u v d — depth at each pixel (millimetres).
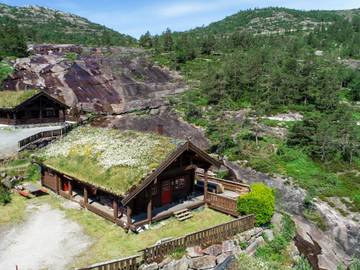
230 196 29656
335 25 186375
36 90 52625
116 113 58562
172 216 26125
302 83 65000
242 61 80500
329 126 47375
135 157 25094
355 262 28109
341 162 44500
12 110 48469
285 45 120188
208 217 26672
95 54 93062
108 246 21891
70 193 29141
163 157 24406
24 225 24734
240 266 21062
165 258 20203
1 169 33062
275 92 65062
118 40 141875
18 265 19750
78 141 30688
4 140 41875
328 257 28641
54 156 30094
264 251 24406
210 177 33406
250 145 46812
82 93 66250
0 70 69875
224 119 54250
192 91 70438
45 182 32188
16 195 30203
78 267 19516
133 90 71875
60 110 55688
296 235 28922
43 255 20828
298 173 40406
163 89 74250
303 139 46844
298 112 60031
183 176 28531
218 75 69250
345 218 33219
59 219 25688
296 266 23750
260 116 57156
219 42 123688
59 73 71750
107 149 27547
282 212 30453
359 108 67188
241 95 67125
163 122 54375
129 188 22688
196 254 21234
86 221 25359
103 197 27734
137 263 19203
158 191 26766
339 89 76688
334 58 106688
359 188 38062
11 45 85312
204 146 47844
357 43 140250
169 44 111250
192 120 55438
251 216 24891
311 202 35125
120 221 24312
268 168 41156
